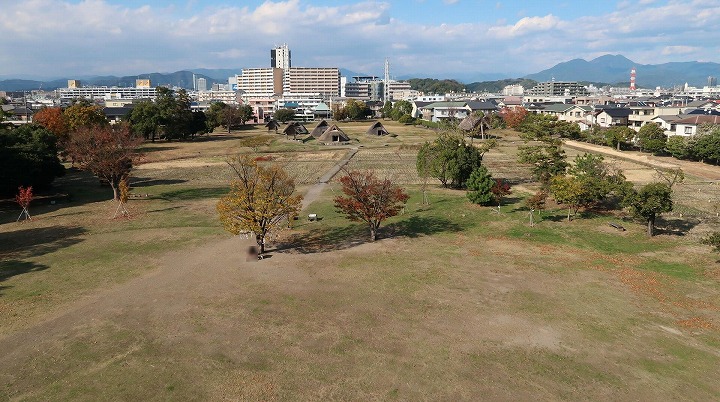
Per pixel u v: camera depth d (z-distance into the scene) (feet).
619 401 48.34
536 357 56.44
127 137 159.53
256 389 50.49
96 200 148.05
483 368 54.29
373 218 104.37
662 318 66.13
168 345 59.47
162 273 84.28
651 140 237.45
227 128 410.31
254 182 92.63
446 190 160.45
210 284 79.25
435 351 57.93
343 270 85.35
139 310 69.51
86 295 74.90
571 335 61.57
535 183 172.14
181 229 112.78
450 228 113.80
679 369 53.78
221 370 53.98
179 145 297.74
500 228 113.09
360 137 337.52
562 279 80.53
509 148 271.69
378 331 62.90
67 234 108.99
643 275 81.87
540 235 106.73
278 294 75.05
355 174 111.96
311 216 119.85
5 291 76.43
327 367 54.54
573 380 51.90
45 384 51.62
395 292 75.51
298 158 239.71
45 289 77.25
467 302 71.72
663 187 101.09
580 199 122.11
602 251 95.35
